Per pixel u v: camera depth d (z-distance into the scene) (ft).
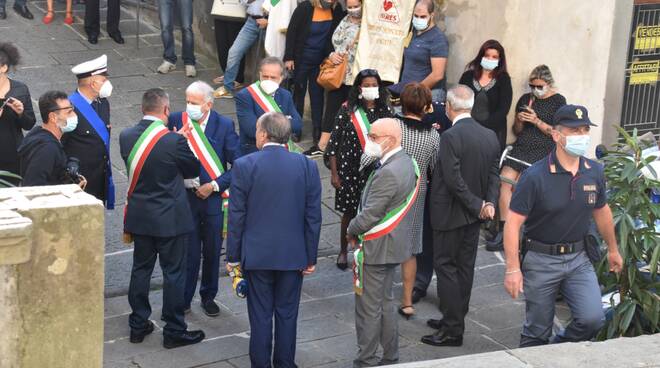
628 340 14.87
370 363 19.33
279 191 18.34
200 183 21.39
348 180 23.27
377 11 28.58
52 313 12.03
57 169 19.94
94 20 37.70
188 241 21.52
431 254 23.13
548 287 18.15
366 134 22.58
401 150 18.89
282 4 31.32
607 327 19.85
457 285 20.75
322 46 30.86
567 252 18.02
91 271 12.16
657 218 19.75
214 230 21.68
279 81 22.70
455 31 28.30
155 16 40.29
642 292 19.43
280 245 18.37
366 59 28.84
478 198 20.36
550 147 25.86
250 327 20.71
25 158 19.86
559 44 27.53
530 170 17.94
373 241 18.76
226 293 23.34
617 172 19.85
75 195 12.41
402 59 28.58
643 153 23.22
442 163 20.30
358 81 22.48
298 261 18.56
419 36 27.63
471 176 20.38
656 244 19.08
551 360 14.07
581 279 18.13
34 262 11.82
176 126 21.50
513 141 27.45
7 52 22.68
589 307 17.92
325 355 20.44
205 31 38.60
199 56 38.75
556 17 27.25
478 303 23.38
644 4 28.91
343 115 22.90
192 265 21.81
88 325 12.26
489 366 13.84
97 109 22.24
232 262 18.63
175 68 37.17
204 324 21.71
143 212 19.86
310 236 18.67
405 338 21.39
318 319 22.17
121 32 39.58
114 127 31.73
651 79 29.71
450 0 28.30
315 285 23.95
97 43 38.19
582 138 17.29
